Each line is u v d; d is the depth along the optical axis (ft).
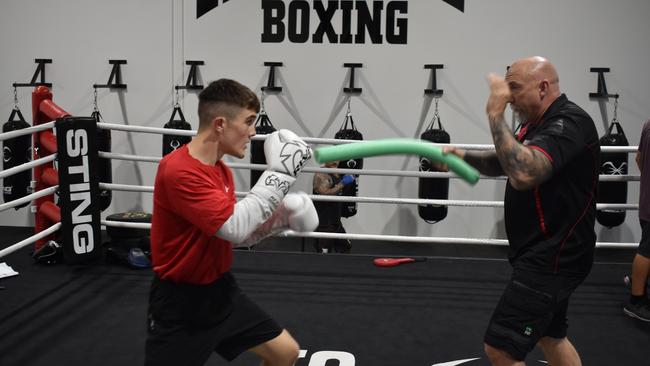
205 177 5.32
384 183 18.81
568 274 6.39
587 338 9.87
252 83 18.56
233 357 6.20
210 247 5.55
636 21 17.67
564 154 5.92
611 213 17.21
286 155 5.42
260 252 14.15
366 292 11.78
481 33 17.98
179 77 18.58
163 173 5.35
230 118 5.40
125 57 18.61
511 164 5.70
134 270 12.72
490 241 12.32
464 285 12.26
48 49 18.74
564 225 6.28
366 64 18.30
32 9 18.62
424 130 18.45
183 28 18.40
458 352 9.24
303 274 12.71
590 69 17.78
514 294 6.46
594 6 17.71
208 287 5.73
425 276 12.76
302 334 9.80
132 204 19.20
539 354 9.23
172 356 5.69
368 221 18.98
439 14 17.99
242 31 18.35
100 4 18.45
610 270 13.39
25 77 18.94
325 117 18.57
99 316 10.30
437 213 17.79
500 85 5.69
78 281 12.01
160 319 5.70
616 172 16.84
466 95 18.21
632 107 17.98
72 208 12.35
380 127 18.52
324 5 18.13
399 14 18.06
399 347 9.38
